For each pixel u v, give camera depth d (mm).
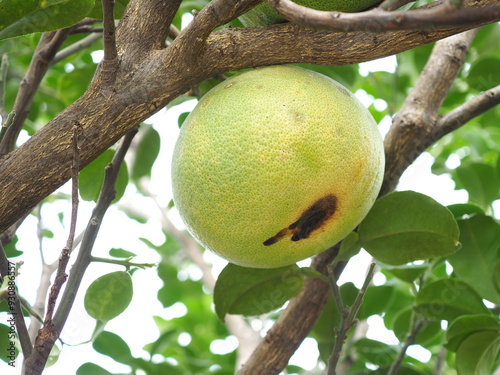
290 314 1498
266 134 1325
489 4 1324
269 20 1378
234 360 1800
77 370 1547
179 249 2250
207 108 1351
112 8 1300
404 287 1736
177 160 1361
